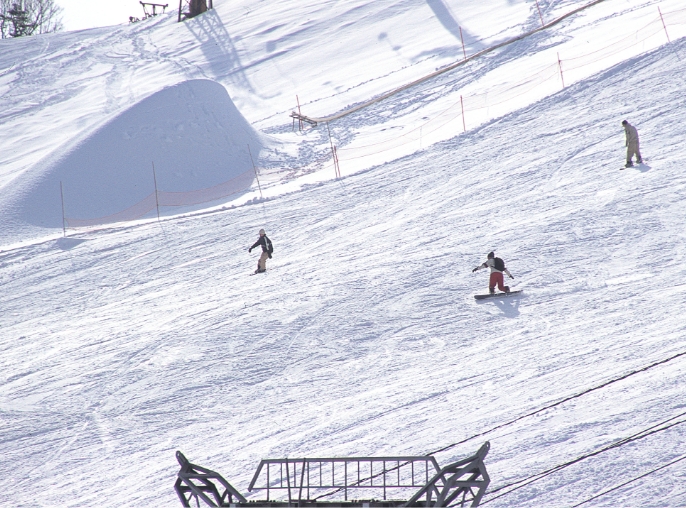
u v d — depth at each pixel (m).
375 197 88.56
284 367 44.19
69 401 44.94
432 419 30.97
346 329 48.56
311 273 64.25
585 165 74.50
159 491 28.58
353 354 44.22
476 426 28.70
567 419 27.03
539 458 23.86
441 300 50.59
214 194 116.38
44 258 93.44
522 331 41.81
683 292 41.66
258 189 114.50
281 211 93.94
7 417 43.50
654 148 72.38
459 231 66.06
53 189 116.88
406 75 172.38
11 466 35.72
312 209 91.00
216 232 90.62
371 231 74.75
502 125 102.88
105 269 84.62
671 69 97.50
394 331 46.66
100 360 52.28
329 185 102.56
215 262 77.88
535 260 53.66
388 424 31.56
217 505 17.73
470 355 39.75
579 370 33.03
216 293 65.25
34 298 79.00
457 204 75.56
